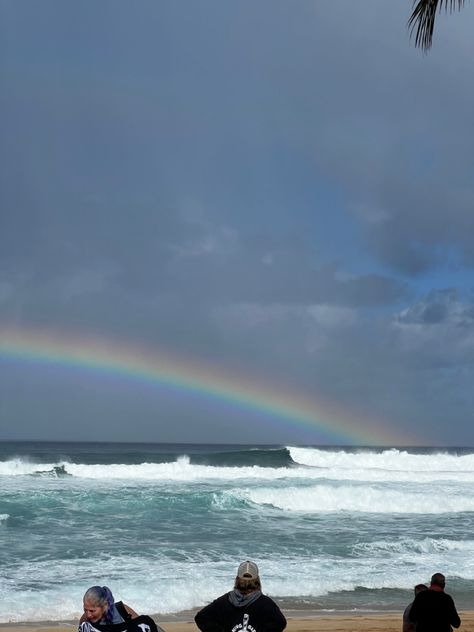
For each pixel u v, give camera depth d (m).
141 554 14.41
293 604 11.46
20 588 11.48
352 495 22.58
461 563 14.66
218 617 4.04
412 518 20.83
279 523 19.12
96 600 4.06
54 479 27.53
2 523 17.62
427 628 5.96
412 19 7.15
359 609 11.25
